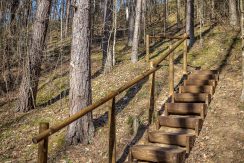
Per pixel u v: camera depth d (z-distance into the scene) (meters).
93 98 10.56
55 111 10.09
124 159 6.61
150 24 24.72
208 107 8.28
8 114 10.23
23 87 10.52
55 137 8.00
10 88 12.98
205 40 15.48
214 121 7.61
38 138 3.78
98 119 8.67
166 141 6.60
